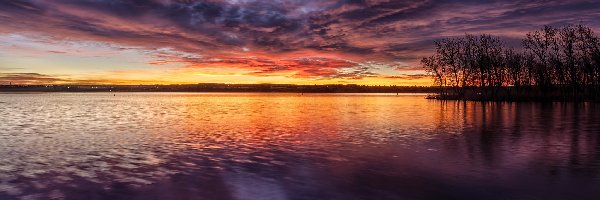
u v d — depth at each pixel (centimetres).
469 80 10150
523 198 1118
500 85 9544
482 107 6275
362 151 1917
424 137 2456
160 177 1380
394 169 1491
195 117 4400
